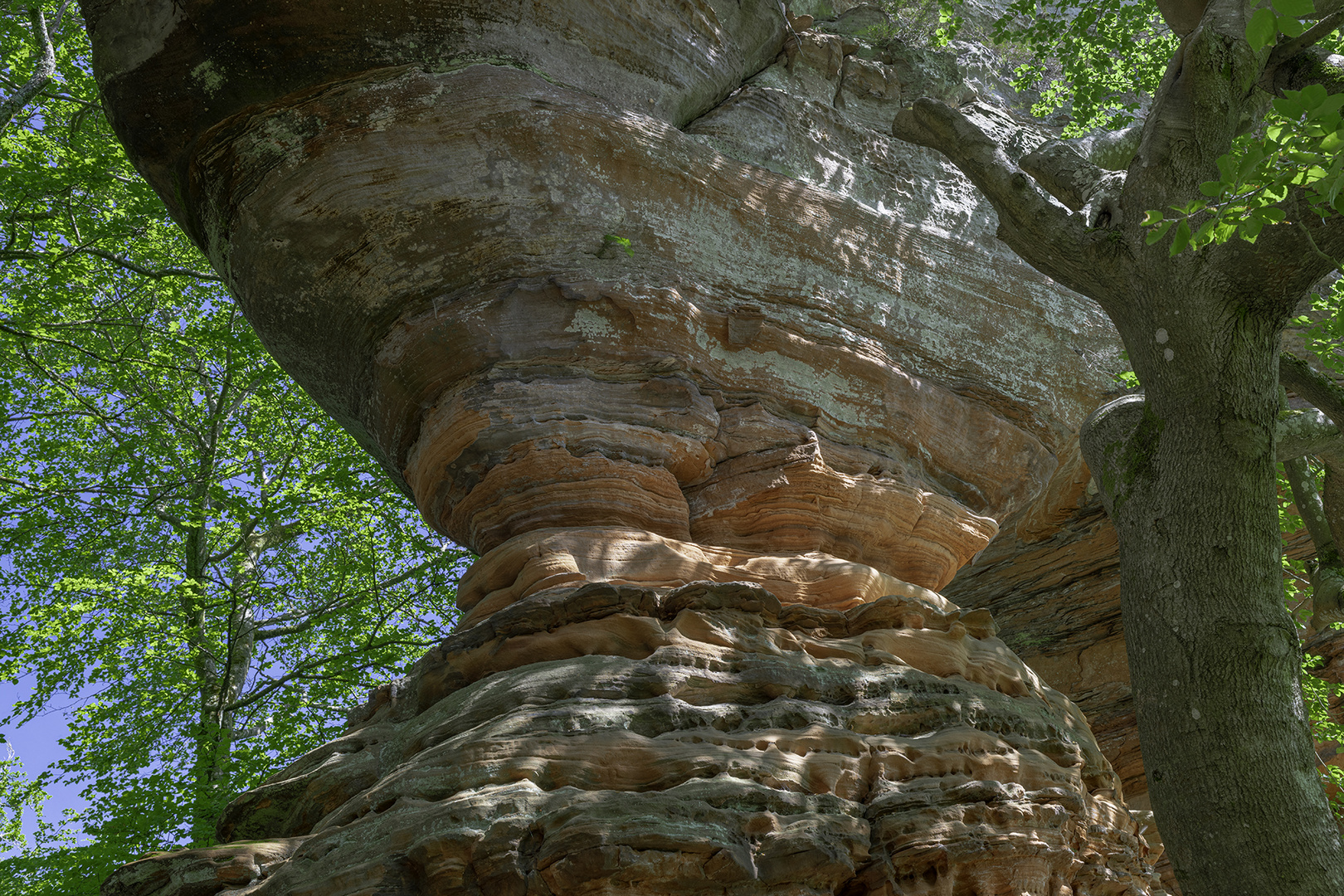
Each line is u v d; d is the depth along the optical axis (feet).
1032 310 31.94
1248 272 16.22
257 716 50.39
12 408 53.98
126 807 39.29
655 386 25.31
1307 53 18.51
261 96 24.59
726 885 16.66
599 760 18.03
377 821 17.60
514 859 16.28
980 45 41.42
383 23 24.64
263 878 17.87
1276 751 14.24
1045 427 31.48
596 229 25.36
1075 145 28.35
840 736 19.56
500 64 25.54
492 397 24.14
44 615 43.96
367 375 26.13
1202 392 16.16
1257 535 15.49
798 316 27.73
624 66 28.12
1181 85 17.57
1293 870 13.52
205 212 26.35
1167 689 15.07
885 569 27.17
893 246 30.04
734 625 21.27
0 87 45.24
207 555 53.36
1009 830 18.74
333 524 46.06
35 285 44.93
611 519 23.71
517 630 21.04
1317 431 23.86
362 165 24.41
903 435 28.55
